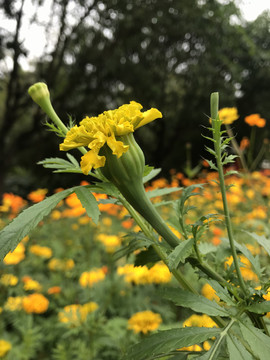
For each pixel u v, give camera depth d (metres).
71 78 2.47
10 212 0.95
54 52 2.41
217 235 0.39
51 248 0.85
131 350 0.12
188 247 0.13
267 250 0.16
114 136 0.14
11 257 0.61
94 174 0.15
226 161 0.13
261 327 0.13
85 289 0.64
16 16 2.11
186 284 0.14
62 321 0.53
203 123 2.93
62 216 0.88
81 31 2.46
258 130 2.96
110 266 0.65
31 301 0.55
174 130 3.14
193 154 3.28
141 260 0.16
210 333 0.12
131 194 0.14
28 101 2.35
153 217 0.14
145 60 2.67
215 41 2.62
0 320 0.57
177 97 2.92
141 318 0.39
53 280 0.72
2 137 2.40
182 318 0.50
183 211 0.14
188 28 2.52
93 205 0.12
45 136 2.54
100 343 0.50
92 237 0.81
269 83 3.21
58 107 2.42
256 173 0.70
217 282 0.13
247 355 0.11
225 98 2.80
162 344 0.11
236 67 2.83
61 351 0.50
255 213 0.49
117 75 2.45
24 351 0.53
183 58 2.76
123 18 2.49
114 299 0.60
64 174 2.83
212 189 0.73
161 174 3.02
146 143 3.40
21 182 2.91
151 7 2.48
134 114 0.14
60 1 2.31
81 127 0.14
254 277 0.21
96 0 2.36
